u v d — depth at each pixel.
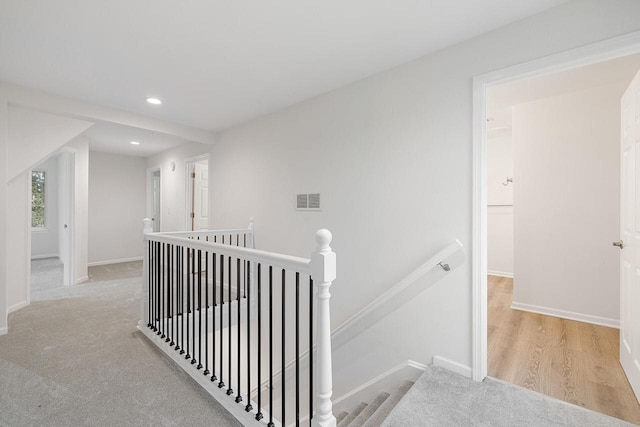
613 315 2.78
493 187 4.80
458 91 2.04
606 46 1.54
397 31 1.93
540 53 1.73
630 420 1.57
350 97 2.70
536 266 3.15
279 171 3.42
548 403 1.69
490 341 2.50
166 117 3.69
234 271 4.09
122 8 1.70
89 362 2.26
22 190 3.45
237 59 2.29
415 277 2.11
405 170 2.30
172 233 3.03
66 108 3.03
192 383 2.02
